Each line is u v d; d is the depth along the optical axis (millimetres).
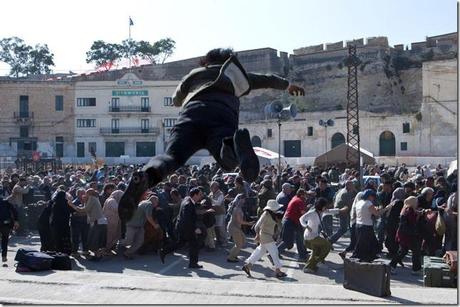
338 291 9289
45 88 68312
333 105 81188
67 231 14117
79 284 9781
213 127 4102
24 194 20219
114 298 8812
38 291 9312
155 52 105938
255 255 12438
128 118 68375
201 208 15227
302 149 62906
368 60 80500
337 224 20734
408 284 11820
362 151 36094
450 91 59000
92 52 107562
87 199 14523
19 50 105375
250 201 18109
